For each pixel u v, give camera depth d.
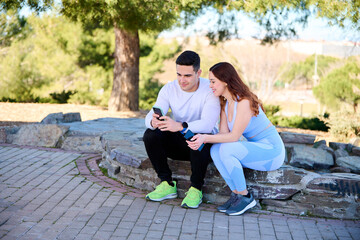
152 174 4.55
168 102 4.25
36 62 21.64
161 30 11.05
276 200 4.15
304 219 3.95
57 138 6.75
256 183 4.14
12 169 5.29
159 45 20.30
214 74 3.86
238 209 3.94
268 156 3.94
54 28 18.62
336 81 19.73
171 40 20.14
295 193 4.10
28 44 21.77
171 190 4.28
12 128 7.09
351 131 11.11
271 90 37.28
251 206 3.98
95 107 15.41
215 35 13.20
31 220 3.68
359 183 3.98
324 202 4.03
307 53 51.78
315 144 6.14
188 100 4.11
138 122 8.15
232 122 3.91
